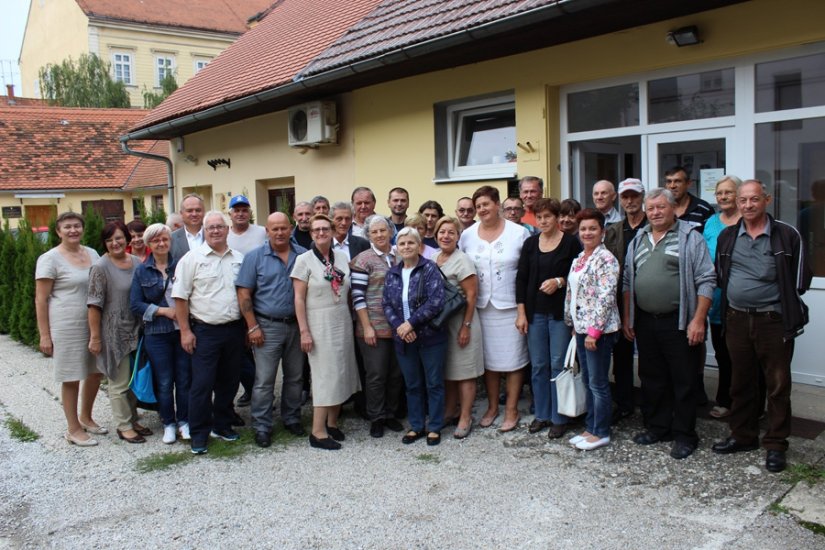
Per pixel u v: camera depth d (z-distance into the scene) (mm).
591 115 6566
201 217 6047
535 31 6008
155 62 33781
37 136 22219
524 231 5180
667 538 3469
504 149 7434
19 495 4418
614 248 4961
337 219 5605
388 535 3666
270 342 5078
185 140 12914
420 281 4871
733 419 4434
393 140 8352
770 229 4105
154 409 5406
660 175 6133
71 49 34000
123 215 21656
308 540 3662
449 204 7766
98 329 5164
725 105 5648
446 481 4297
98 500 4281
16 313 9727
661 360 4586
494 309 5070
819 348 5352
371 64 7270
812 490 3854
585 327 4488
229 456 4926
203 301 4938
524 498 4004
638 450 4594
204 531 3812
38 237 9609
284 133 10180
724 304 4348
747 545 3361
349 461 4727
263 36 13398
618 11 5430
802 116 5230
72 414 5297
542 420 5066
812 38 4973
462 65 7371
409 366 4961
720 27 5402
